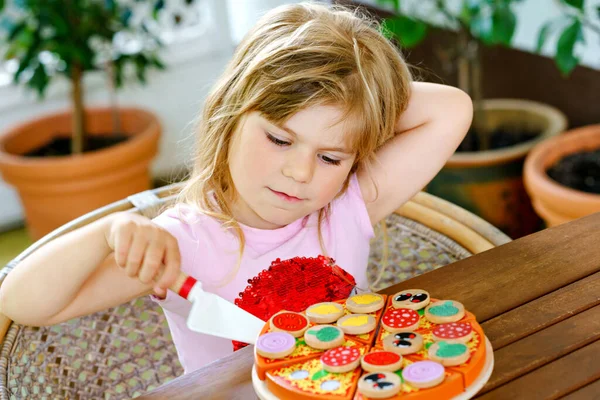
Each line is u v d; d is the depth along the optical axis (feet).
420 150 3.44
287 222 3.01
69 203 6.43
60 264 2.69
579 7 5.24
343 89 2.71
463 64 6.52
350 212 3.41
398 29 5.99
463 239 3.42
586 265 2.64
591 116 6.56
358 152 2.97
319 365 2.15
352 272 3.41
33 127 7.17
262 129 2.78
